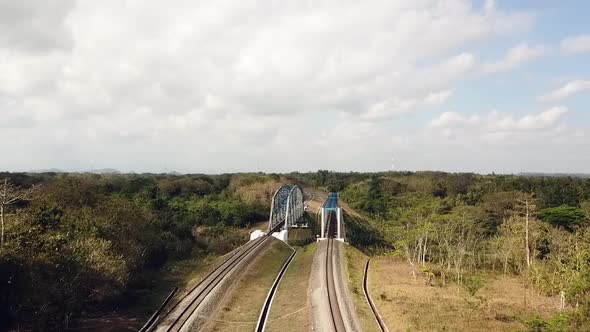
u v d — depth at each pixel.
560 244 57.56
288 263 71.25
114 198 68.75
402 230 79.81
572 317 30.72
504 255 65.31
